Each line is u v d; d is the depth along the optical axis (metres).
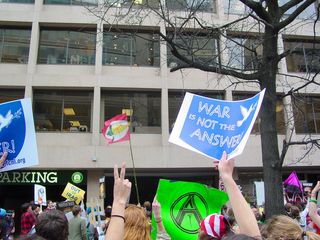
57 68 24.48
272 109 8.88
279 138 23.97
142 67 24.73
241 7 24.55
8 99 23.98
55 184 23.16
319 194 9.45
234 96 24.58
